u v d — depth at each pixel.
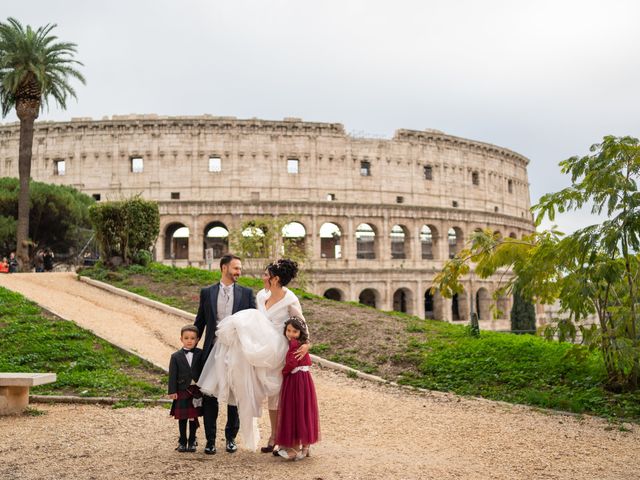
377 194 87.50
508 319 90.12
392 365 23.73
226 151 83.06
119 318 28.28
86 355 21.28
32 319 25.27
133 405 16.28
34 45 53.09
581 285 18.42
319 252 81.94
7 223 62.88
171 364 11.39
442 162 92.88
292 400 10.93
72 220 69.00
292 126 85.06
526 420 15.55
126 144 82.88
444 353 24.22
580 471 10.49
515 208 103.81
